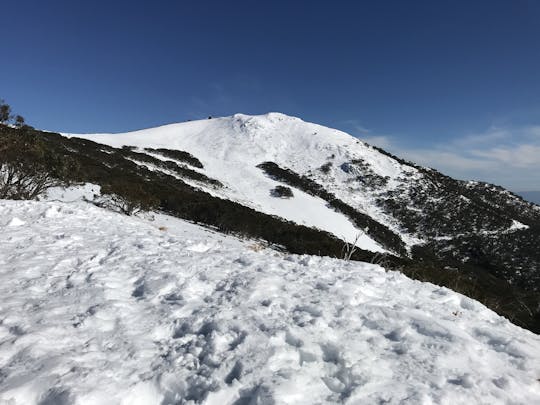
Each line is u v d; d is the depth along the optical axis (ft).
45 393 8.43
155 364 10.10
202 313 13.07
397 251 158.30
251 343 11.01
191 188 147.02
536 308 25.45
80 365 9.57
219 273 17.72
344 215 192.85
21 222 26.63
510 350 12.38
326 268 20.57
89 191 70.13
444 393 9.34
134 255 20.34
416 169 307.58
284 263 20.70
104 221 31.32
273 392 8.73
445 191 266.57
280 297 14.85
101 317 12.47
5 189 47.80
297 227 106.63
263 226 90.63
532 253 179.93
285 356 10.56
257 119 368.07
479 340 13.19
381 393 9.29
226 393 8.82
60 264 18.22
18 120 49.34
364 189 257.14
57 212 31.35
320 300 14.84
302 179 250.98
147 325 12.32
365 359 10.74
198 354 10.62
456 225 214.07
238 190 203.72
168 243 24.04
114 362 9.96
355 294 15.69
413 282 19.51
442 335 12.61
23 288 14.88
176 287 15.71
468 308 16.93
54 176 53.72
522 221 252.01
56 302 13.64
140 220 58.18
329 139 331.36
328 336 11.87
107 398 8.46
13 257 18.94
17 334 11.08
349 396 9.07
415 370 10.43
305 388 9.32
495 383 10.26
